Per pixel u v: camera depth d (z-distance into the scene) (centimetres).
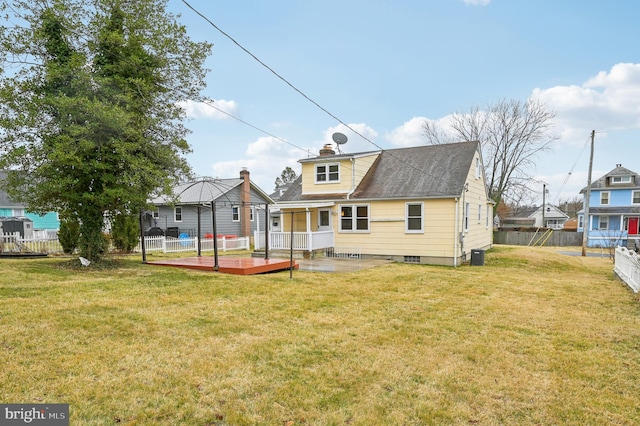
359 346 455
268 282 852
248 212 2762
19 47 816
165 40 909
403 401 326
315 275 1007
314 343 460
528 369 398
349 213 1614
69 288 670
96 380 335
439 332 517
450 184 1462
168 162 980
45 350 390
